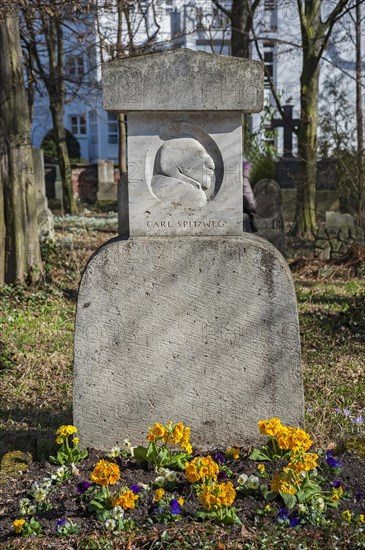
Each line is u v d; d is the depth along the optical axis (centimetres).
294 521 352
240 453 429
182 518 359
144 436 445
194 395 441
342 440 459
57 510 371
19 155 1037
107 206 2627
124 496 355
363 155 1515
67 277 1144
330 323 849
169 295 432
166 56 420
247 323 434
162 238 436
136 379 440
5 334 800
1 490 395
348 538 340
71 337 794
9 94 1030
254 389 439
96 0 1114
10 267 1043
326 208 1914
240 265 428
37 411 565
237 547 334
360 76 1752
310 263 1303
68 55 2219
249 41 1591
